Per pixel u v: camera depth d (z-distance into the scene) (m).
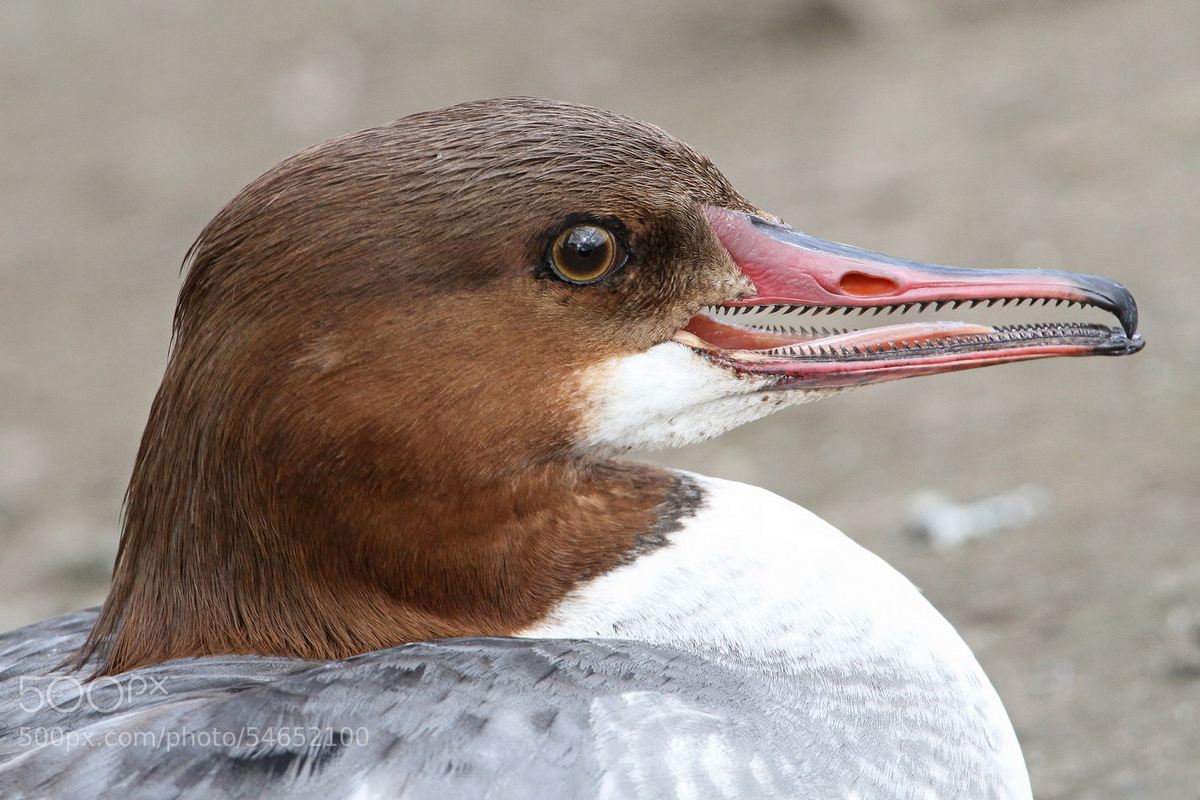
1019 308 13.26
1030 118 18.53
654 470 5.67
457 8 26.70
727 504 5.56
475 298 5.01
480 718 4.45
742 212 5.65
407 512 5.07
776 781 4.61
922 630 5.44
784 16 23.94
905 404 12.62
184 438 5.06
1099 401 11.65
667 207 5.30
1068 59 20.48
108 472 13.94
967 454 11.28
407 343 4.94
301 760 4.29
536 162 5.11
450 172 5.02
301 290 4.89
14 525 12.97
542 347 5.13
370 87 24.03
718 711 4.74
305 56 25.34
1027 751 7.37
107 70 25.73
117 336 17.34
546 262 5.12
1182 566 8.77
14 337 17.53
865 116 19.88
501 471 5.13
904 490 10.91
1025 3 23.31
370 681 4.58
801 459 11.96
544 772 4.34
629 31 24.91
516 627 5.30
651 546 5.40
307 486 5.00
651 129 5.45
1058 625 8.47
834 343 5.64
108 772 4.28
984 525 9.99
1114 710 7.55
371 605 5.17
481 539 5.19
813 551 5.46
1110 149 16.98
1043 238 14.92
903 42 22.92
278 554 5.09
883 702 5.14
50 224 20.72
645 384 5.35
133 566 5.25
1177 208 14.99
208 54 25.97
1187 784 6.85
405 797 4.21
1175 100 18.00
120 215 20.77
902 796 4.91
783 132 19.91
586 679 4.70
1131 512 9.63
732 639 5.24
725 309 5.61
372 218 4.93
